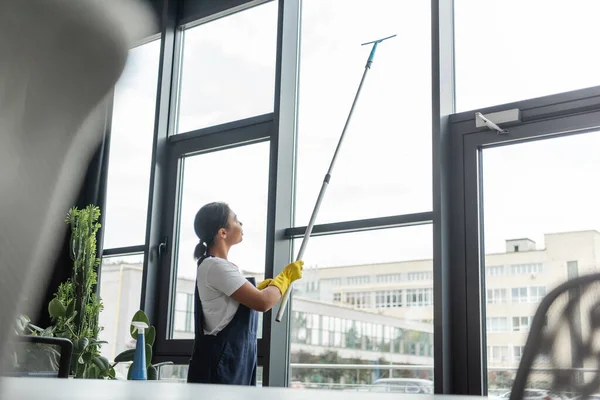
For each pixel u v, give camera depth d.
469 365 2.70
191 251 3.91
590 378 0.80
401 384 2.87
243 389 0.34
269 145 3.66
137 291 4.05
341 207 3.25
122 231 4.20
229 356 2.54
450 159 2.94
